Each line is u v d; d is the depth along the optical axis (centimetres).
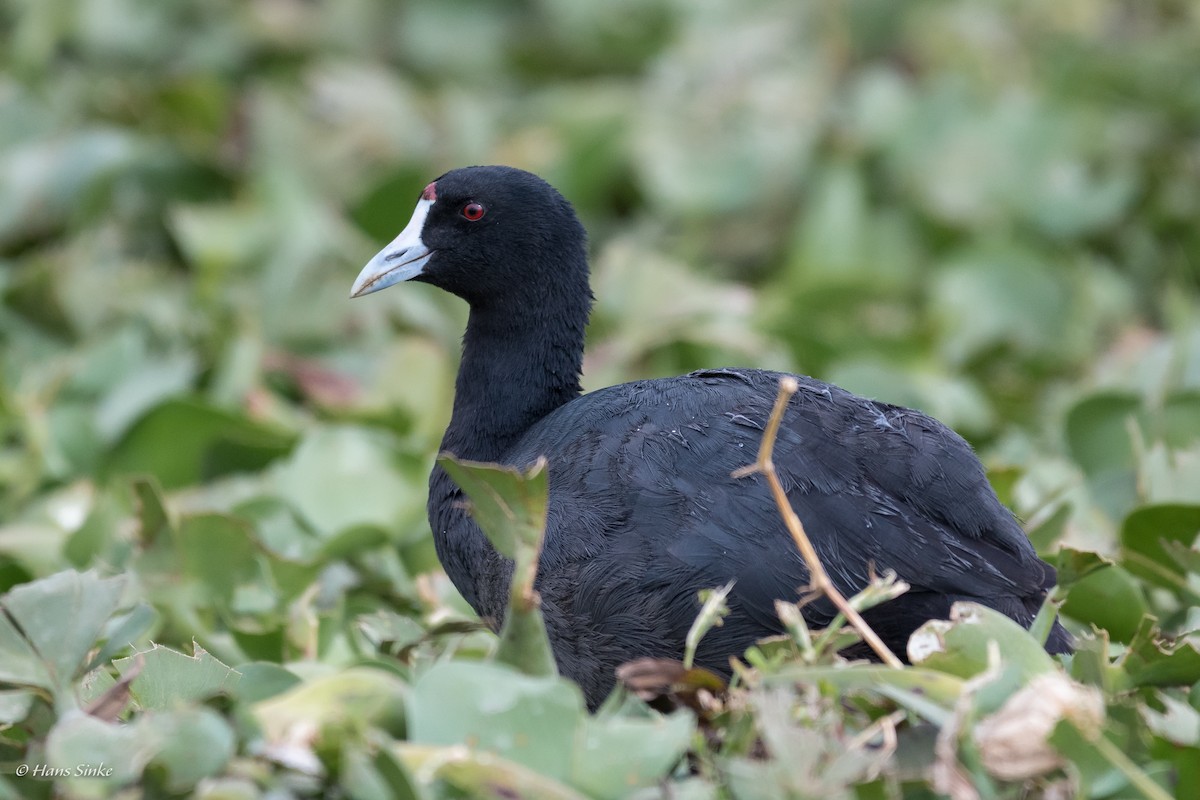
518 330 919
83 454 1150
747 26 1777
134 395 1172
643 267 1385
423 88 1873
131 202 1488
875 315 1445
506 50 1856
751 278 1578
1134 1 2023
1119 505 1038
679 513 766
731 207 1558
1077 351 1413
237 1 1870
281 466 1084
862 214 1531
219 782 597
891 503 759
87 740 602
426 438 1209
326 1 1897
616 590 769
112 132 1484
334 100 1642
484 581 833
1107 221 1538
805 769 599
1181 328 1300
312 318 1354
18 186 1457
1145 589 897
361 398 1272
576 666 797
